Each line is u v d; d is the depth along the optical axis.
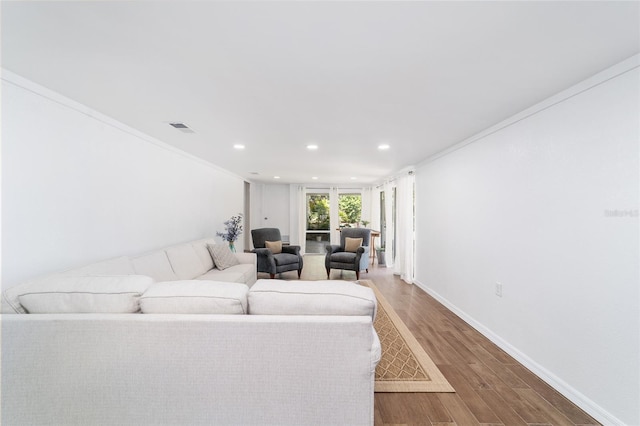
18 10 1.12
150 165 3.10
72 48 1.42
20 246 1.75
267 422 1.28
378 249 7.04
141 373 1.26
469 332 2.93
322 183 8.32
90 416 1.27
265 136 3.06
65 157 2.05
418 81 1.77
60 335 1.25
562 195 1.95
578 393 1.81
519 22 1.20
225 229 5.52
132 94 1.98
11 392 1.25
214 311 1.37
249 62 1.55
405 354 2.45
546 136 2.08
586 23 1.21
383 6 1.11
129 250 2.76
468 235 3.18
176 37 1.33
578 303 1.83
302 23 1.21
